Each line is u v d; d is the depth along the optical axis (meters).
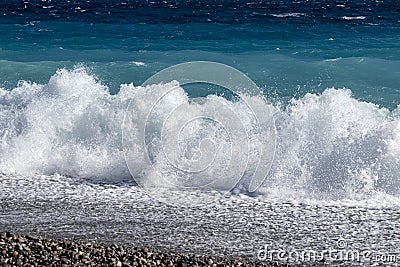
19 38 29.73
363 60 21.48
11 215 10.13
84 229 9.56
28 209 10.41
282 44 27.53
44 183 11.70
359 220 10.07
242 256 8.73
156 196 11.05
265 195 11.09
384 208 10.54
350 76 19.64
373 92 17.98
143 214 10.23
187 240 9.23
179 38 29.61
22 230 9.50
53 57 24.23
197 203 10.72
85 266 7.91
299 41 28.44
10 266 7.75
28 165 12.47
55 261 8.00
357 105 14.94
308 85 18.78
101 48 26.61
